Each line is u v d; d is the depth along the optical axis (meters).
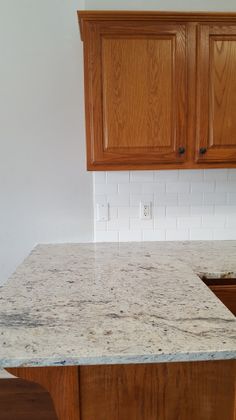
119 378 0.99
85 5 1.79
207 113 1.67
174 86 1.64
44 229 2.16
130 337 0.90
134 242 2.09
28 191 2.13
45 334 0.92
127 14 1.56
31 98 2.05
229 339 0.89
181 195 2.08
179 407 1.02
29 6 1.97
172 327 0.96
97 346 0.86
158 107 1.65
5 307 1.11
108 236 2.09
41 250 1.94
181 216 2.10
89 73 1.60
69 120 2.08
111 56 1.60
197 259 1.72
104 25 1.58
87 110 1.64
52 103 2.06
